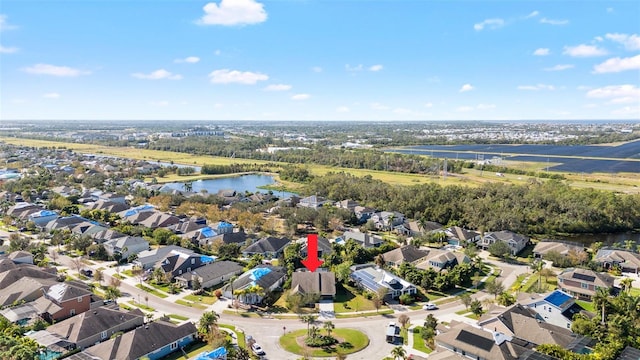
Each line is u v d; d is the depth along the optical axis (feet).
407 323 257.96
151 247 409.28
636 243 457.68
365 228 492.54
